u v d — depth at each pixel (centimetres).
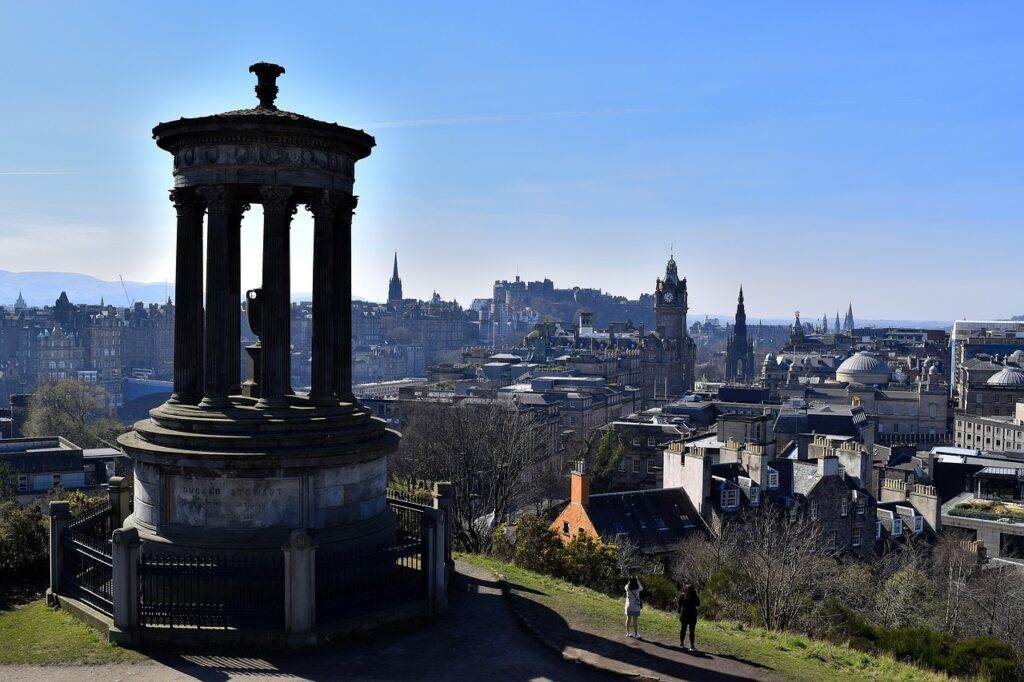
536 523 4959
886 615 6034
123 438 3122
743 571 5622
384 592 2833
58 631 2695
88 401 17900
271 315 3002
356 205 3269
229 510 2870
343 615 2709
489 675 2472
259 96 3184
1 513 3644
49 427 15812
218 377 3030
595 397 19462
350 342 3253
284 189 2983
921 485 9900
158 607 2606
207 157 2984
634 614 3011
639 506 7631
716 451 9169
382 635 2733
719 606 4825
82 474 10375
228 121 2933
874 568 7838
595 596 3881
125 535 2581
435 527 2942
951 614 5991
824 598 5409
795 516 7681
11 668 2416
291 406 3062
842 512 8425
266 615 2608
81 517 3297
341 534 2961
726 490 7950
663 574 6431
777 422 14825
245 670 2416
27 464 10106
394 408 14738
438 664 2533
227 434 2902
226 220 3016
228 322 3253
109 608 2714
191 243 3103
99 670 2400
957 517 9281
